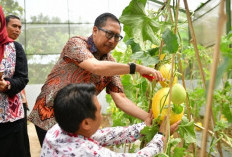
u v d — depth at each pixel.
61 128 1.02
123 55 2.50
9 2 6.10
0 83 1.58
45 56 6.37
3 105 1.64
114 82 1.59
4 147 1.67
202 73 1.12
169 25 1.30
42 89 1.58
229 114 1.68
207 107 0.53
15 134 1.74
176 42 1.01
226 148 2.04
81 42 1.40
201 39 3.17
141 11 1.28
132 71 1.24
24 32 6.23
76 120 0.97
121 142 1.31
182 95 1.13
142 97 1.79
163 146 1.14
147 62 1.20
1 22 1.65
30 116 1.60
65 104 0.97
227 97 1.68
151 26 1.30
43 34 6.33
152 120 1.32
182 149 1.23
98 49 1.45
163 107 1.18
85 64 1.31
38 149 3.60
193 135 1.25
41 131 1.55
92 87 1.04
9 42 1.71
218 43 0.49
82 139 1.01
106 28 1.36
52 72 1.55
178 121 1.22
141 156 1.04
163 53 1.23
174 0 1.15
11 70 1.69
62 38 6.42
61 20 6.38
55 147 1.01
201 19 3.12
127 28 1.29
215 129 1.30
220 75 0.55
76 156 0.97
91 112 0.99
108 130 1.31
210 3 2.86
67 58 1.44
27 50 6.27
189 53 2.15
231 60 0.55
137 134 1.30
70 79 1.48
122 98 1.56
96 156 0.97
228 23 2.53
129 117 1.94
